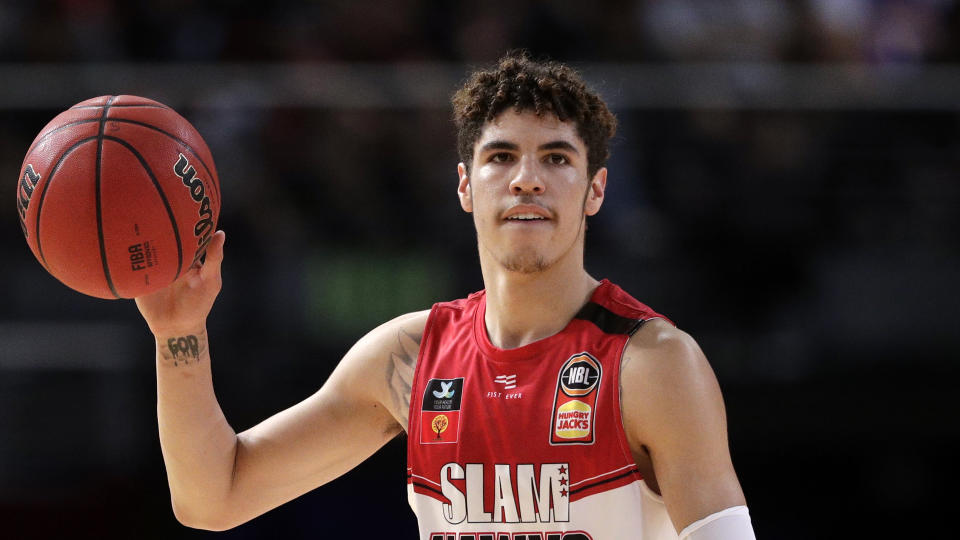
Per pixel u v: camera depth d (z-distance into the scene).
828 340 17.42
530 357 7.55
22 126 18.92
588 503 7.19
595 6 21.28
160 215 7.25
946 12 21.58
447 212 18.12
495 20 21.23
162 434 7.96
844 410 16.97
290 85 18.67
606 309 7.64
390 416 8.34
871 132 18.53
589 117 7.58
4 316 17.64
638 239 18.09
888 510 16.53
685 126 18.56
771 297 17.80
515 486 7.34
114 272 7.24
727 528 6.83
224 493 8.12
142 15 21.77
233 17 21.77
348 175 18.45
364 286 17.78
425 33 21.36
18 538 16.67
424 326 8.16
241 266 17.80
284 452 8.18
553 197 7.38
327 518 16.38
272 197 18.36
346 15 21.50
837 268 17.78
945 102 18.33
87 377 17.19
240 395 17.02
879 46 21.27
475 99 7.62
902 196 18.30
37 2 21.56
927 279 17.67
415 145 18.47
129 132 7.34
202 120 18.55
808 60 21.14
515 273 7.52
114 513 16.73
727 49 21.11
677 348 7.21
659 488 7.39
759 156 18.47
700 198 18.33
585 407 7.25
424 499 7.64
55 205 7.16
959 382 17.00
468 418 7.54
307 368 17.23
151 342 17.27
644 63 21.05
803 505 16.66
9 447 17.00
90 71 18.75
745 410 17.09
